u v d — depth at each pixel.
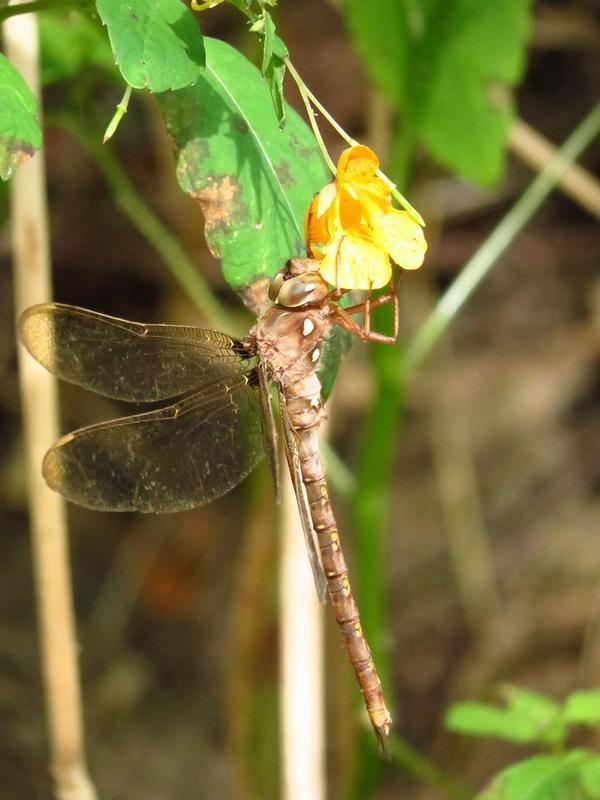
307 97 0.75
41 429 0.82
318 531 0.79
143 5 0.75
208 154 0.76
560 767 0.80
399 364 0.85
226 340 0.78
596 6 1.05
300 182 0.77
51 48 0.83
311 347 0.78
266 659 0.93
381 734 0.79
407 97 0.85
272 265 0.77
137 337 0.78
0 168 0.75
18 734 0.94
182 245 1.04
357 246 0.76
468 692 1.01
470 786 0.99
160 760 0.98
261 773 0.94
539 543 1.04
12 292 1.05
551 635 1.01
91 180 1.04
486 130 0.85
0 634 1.00
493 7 0.83
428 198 1.04
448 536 1.05
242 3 0.75
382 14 0.84
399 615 1.04
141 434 0.78
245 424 0.79
